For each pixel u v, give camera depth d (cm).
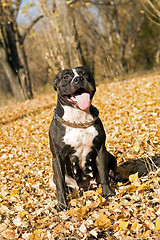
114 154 509
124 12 2664
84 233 302
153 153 465
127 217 317
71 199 384
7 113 1128
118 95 932
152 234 280
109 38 2619
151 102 752
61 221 338
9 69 1598
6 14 1535
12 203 422
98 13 2544
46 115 910
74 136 356
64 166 378
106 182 372
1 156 632
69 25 1177
